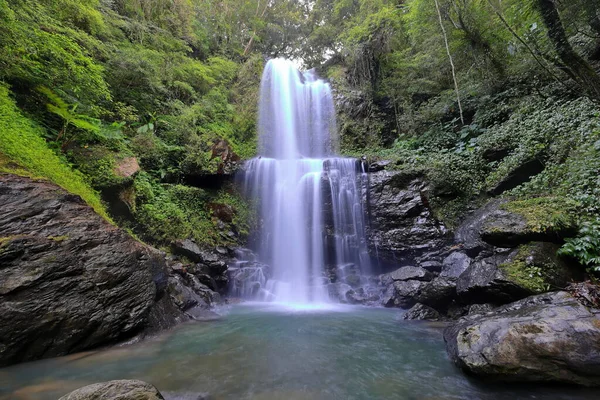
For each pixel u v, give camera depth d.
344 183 10.73
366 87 16.91
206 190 10.91
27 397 2.90
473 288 5.81
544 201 6.45
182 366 3.78
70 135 7.70
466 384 3.39
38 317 3.79
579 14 7.31
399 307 7.57
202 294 7.17
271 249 10.80
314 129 17.67
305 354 4.32
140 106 11.34
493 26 10.13
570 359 3.19
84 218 4.78
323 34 21.72
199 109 13.45
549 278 5.00
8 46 5.77
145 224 8.07
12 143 5.24
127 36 12.60
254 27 21.08
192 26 16.45
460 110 12.11
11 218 4.09
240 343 4.76
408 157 11.78
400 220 9.52
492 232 6.16
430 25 11.59
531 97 10.58
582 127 7.74
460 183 9.96
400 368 3.84
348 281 9.30
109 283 4.54
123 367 3.68
